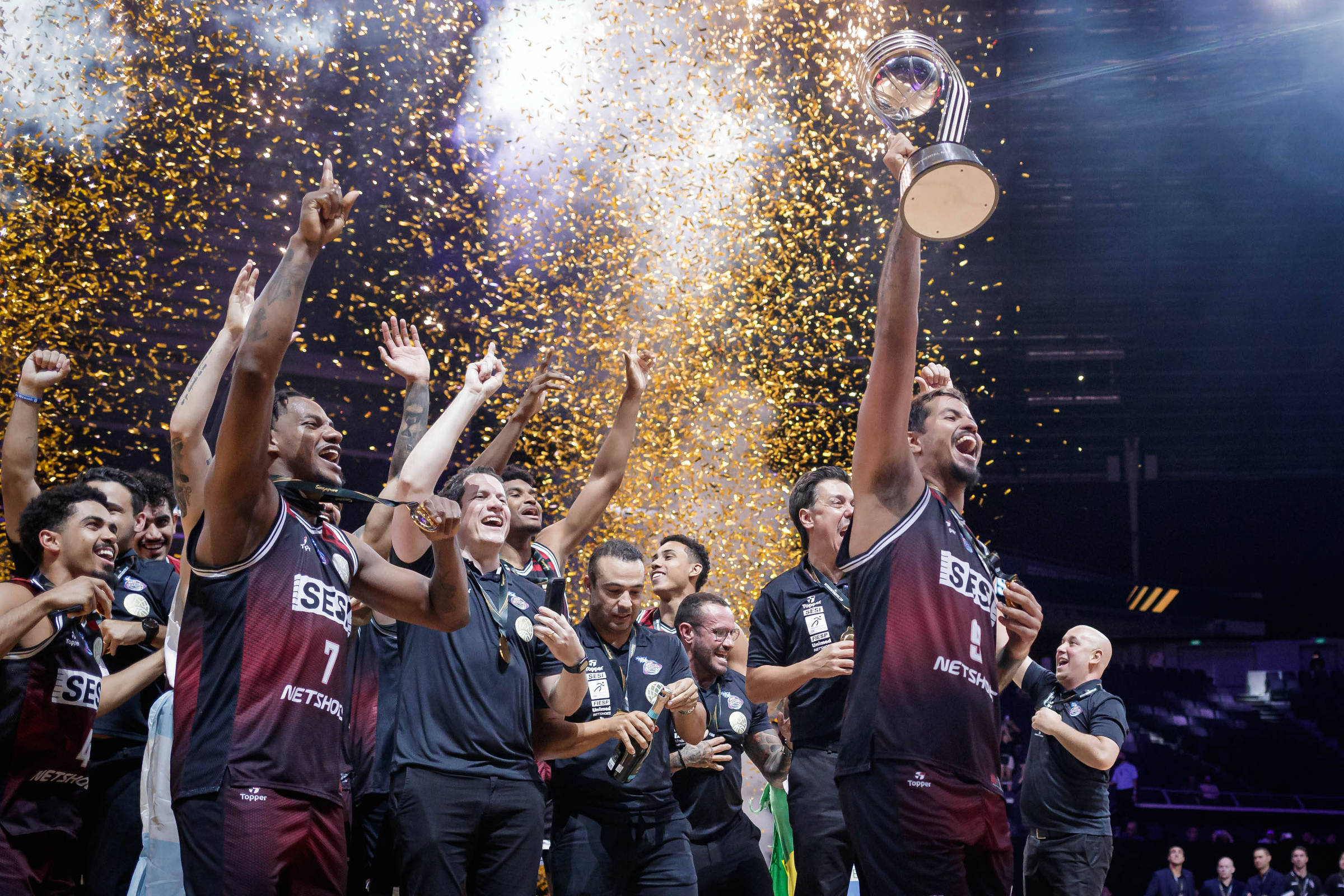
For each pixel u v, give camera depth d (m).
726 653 4.23
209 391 2.99
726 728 4.21
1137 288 15.74
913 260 2.45
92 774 3.66
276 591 2.42
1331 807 14.48
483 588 3.46
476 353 12.41
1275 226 15.38
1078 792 4.96
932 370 3.23
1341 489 15.46
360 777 3.47
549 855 4.01
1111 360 15.79
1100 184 15.56
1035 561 15.94
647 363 4.62
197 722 2.36
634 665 4.04
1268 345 15.59
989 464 16.11
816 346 11.92
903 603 2.45
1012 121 15.46
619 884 3.70
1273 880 10.30
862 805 2.39
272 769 2.33
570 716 3.64
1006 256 15.80
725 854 4.09
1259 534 15.64
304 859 2.38
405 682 3.35
